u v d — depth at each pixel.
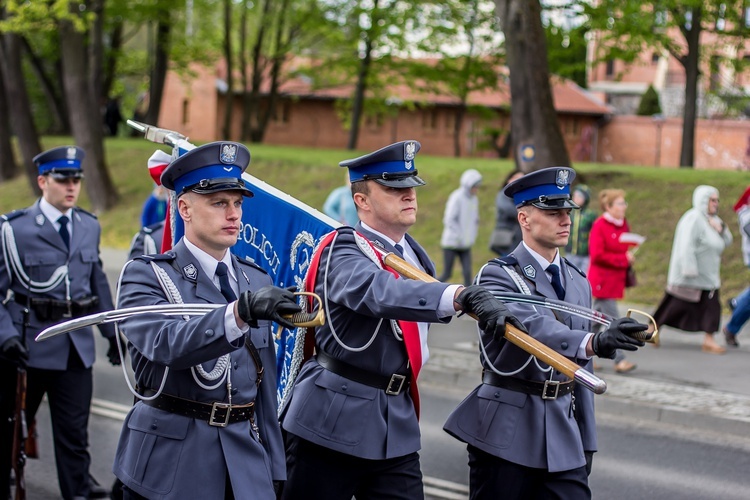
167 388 3.69
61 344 5.91
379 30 27.59
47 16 19.81
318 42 32.50
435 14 27.41
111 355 6.33
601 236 9.69
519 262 4.53
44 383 5.98
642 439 7.65
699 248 10.33
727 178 17.12
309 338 4.39
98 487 6.17
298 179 22.27
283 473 3.88
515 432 4.41
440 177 20.14
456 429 4.57
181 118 42.81
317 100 43.41
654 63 46.97
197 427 3.67
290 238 4.64
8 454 5.91
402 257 4.30
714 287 10.44
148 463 3.67
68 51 23.09
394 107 34.56
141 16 27.53
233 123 43.16
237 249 4.93
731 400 8.48
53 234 6.07
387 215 4.22
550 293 4.48
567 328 4.16
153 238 6.70
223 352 3.36
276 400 3.94
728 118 35.75
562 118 41.28
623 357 9.60
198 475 3.64
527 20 15.31
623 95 47.25
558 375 4.44
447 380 9.45
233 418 3.72
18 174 27.69
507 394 4.45
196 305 3.52
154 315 3.54
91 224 6.31
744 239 11.14
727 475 6.76
